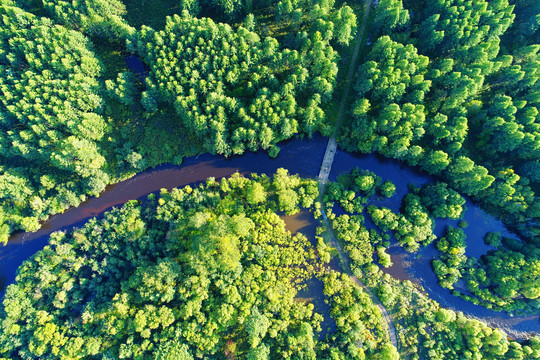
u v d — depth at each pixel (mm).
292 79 81812
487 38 84188
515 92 84500
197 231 82250
